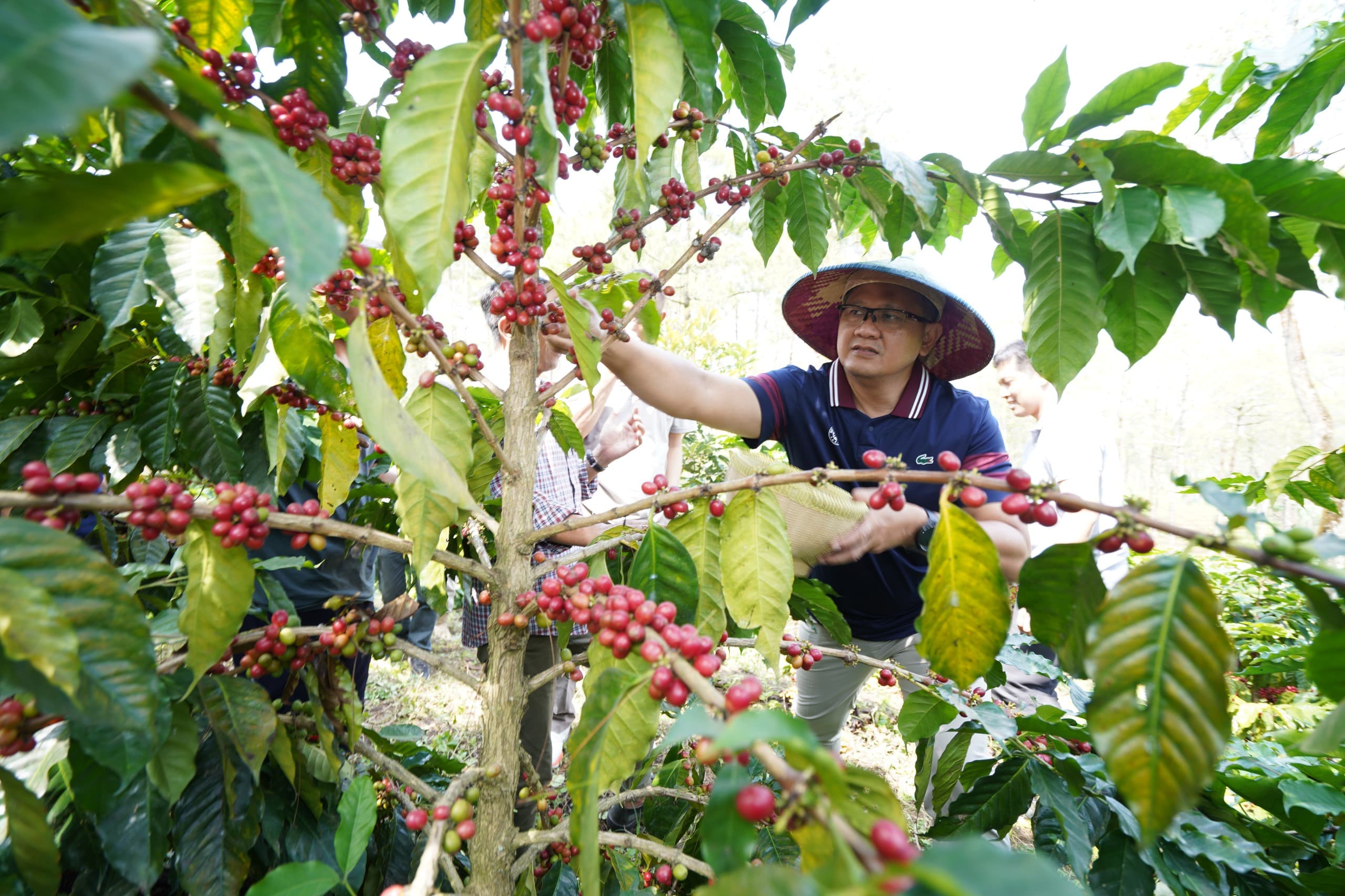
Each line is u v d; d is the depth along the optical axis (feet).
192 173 1.62
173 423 4.58
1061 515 11.92
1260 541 2.37
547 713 9.45
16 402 5.05
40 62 1.08
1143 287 4.14
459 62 2.84
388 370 4.55
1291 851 4.34
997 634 3.05
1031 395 13.33
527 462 3.97
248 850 4.37
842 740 13.98
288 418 4.99
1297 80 4.40
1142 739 2.38
